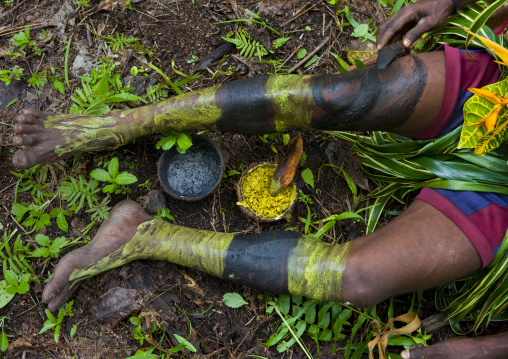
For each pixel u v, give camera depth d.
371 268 1.17
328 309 1.38
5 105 1.42
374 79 1.18
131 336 1.32
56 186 1.38
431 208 1.20
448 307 1.33
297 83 1.22
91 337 1.31
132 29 1.51
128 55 1.48
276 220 1.36
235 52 1.52
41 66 1.46
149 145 1.43
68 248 1.35
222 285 1.37
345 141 1.48
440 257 1.16
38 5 1.50
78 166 1.39
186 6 1.53
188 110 1.26
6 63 1.45
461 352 1.25
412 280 1.17
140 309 1.33
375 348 1.35
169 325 1.33
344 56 1.55
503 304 1.25
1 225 1.35
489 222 1.17
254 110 1.24
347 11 1.56
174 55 1.50
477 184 1.20
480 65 1.19
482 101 1.03
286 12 1.56
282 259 1.22
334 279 1.19
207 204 1.42
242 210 1.38
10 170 1.38
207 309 1.35
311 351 1.35
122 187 1.39
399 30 1.25
